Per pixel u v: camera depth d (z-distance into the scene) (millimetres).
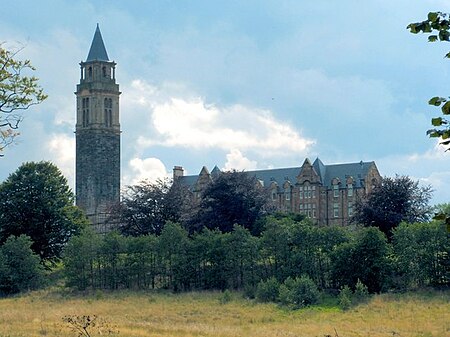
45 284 118562
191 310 87688
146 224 146250
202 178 194000
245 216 136250
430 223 103000
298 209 188000
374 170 184375
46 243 135250
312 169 187000
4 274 114562
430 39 16078
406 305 87312
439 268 100188
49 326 63906
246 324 74625
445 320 75500
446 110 16000
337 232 108938
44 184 136250
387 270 99062
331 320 78438
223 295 99562
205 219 137375
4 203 134250
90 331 58844
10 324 67312
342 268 100438
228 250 112062
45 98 42156
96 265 121188
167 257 115938
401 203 124062
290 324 74625
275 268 109875
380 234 100938
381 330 68875
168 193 149625
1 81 40344
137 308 90250
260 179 196375
